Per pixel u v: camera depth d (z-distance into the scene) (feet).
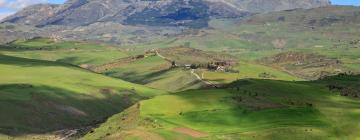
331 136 445.37
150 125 465.88
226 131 453.17
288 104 560.61
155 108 527.81
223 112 513.86
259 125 472.03
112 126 509.76
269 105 547.90
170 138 419.33
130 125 483.10
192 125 472.03
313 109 527.81
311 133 442.91
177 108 529.86
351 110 537.24
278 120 483.92
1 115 654.12
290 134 438.81
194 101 560.20
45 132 649.20
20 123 654.12
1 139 573.74
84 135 542.57
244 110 520.42
